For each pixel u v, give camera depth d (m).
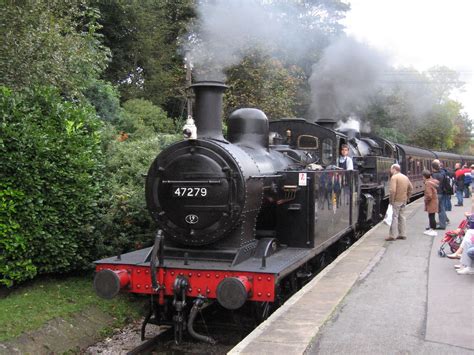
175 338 6.23
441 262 8.79
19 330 6.03
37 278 8.05
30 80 9.60
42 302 7.04
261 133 8.02
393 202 11.16
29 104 7.74
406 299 6.41
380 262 8.80
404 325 5.38
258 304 6.45
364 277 7.67
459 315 5.72
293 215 7.70
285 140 10.26
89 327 6.85
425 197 12.12
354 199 11.31
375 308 6.02
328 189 8.60
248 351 4.65
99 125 8.82
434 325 5.37
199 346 6.57
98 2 18.83
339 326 5.36
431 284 7.21
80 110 8.43
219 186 6.46
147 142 11.17
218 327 7.03
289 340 4.93
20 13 9.40
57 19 10.91
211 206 6.48
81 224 7.83
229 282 5.75
